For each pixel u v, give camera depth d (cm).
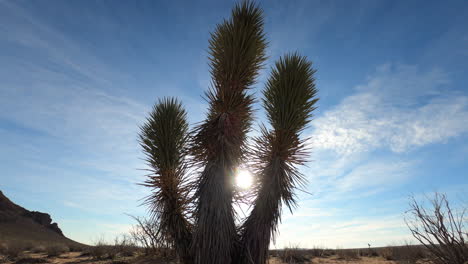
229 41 660
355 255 1152
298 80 637
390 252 1029
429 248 429
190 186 646
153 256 913
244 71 661
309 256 1138
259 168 630
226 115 641
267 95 658
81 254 1136
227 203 612
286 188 608
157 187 687
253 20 692
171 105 766
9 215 4484
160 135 710
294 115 626
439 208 430
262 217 591
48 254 1191
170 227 662
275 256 1089
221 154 625
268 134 638
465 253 400
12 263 948
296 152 626
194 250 612
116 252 1043
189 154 652
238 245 607
